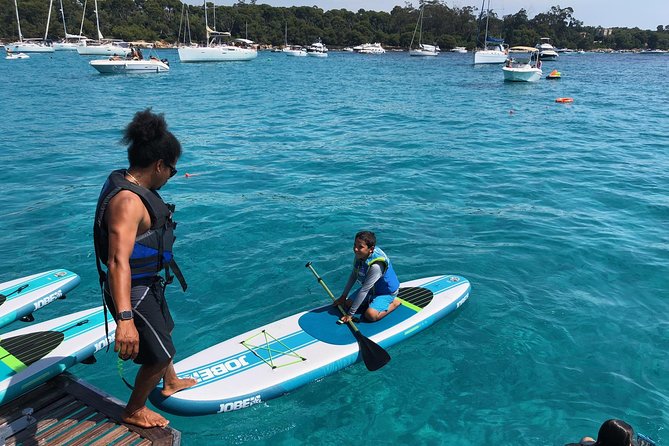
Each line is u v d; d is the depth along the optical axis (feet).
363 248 17.42
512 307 20.52
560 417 14.73
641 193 35.70
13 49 247.70
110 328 16.90
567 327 19.19
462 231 28.22
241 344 17.10
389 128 61.77
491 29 413.59
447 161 44.37
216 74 149.18
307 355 16.62
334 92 105.81
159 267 9.96
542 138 56.65
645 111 82.02
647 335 18.75
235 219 29.19
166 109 74.95
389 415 14.87
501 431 14.24
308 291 21.48
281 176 38.83
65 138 52.16
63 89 100.07
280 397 15.52
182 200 32.50
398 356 17.48
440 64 230.89
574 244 26.53
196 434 14.11
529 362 17.17
